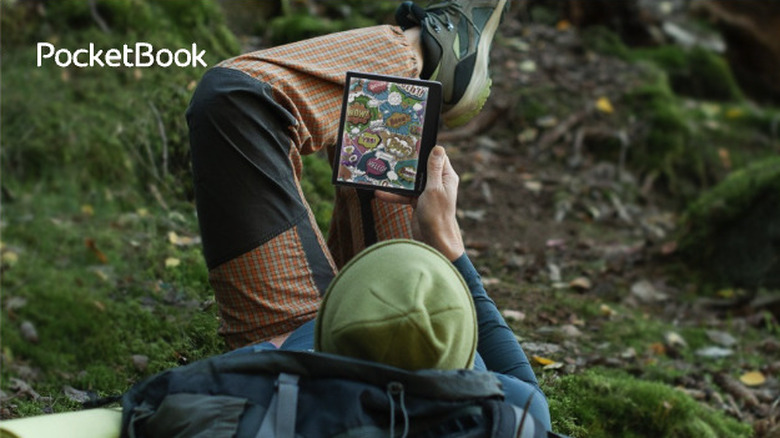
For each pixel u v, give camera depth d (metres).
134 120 5.41
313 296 2.95
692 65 9.20
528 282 5.52
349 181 2.77
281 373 2.14
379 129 2.76
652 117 7.77
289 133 2.94
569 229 6.47
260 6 6.59
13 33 6.27
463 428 2.11
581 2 9.11
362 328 2.08
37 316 4.72
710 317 5.70
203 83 2.89
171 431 2.11
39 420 2.22
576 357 4.45
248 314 2.92
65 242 5.35
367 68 3.02
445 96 3.31
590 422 3.85
